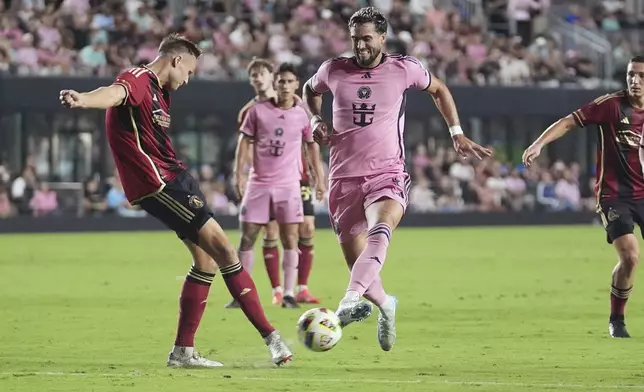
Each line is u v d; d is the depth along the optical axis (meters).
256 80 51.12
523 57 146.50
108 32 131.00
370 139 34.12
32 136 128.12
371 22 33.78
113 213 127.38
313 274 70.12
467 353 36.06
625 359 34.66
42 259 83.75
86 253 90.44
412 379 30.31
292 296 50.91
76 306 51.34
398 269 74.25
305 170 52.91
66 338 39.94
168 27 133.50
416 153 139.38
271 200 50.81
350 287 31.11
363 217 34.53
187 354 32.69
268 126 50.84
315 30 138.50
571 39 154.38
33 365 33.09
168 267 75.94
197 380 29.88
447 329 42.72
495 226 137.88
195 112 131.88
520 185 141.62
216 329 42.44
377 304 33.72
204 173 129.50
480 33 147.88
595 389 28.52
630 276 40.25
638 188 40.41
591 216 141.38
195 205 31.86
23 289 60.19
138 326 43.62
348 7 144.25
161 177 31.73
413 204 136.88
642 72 39.47
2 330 42.31
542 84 143.00
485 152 35.47
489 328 43.09
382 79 34.22
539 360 34.41
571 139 146.75
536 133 144.50
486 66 143.25
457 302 53.31
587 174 147.25
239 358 34.75
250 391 28.12
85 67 126.88
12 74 123.25
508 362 33.97
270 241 52.00
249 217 51.09
